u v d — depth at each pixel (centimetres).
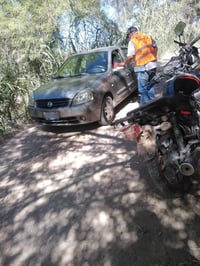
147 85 571
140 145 320
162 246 267
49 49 871
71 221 322
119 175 395
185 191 330
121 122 342
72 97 535
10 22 1021
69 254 278
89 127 594
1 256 292
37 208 357
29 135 620
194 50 494
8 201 383
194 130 293
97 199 352
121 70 659
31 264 276
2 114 674
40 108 564
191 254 253
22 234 317
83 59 663
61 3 1087
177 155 295
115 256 266
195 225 285
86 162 450
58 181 409
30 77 787
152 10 1352
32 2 1083
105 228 302
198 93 284
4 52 835
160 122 309
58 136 580
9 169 473
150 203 327
